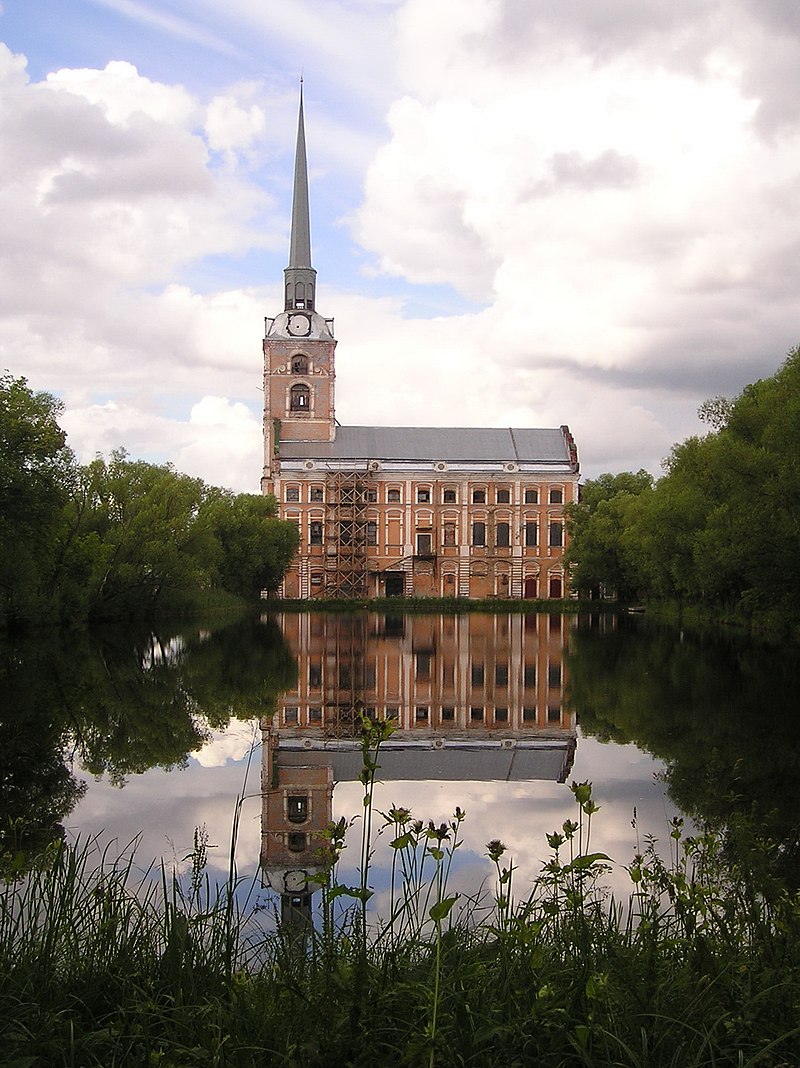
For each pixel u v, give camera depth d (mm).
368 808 6742
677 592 74750
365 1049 6031
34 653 44969
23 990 7156
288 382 119250
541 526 117438
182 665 43094
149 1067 6117
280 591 115312
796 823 15766
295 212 121000
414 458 118562
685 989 6785
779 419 42656
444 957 7461
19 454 42875
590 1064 5699
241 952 8625
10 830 16328
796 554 42719
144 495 68438
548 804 18875
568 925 7918
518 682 39844
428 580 116938
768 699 30016
